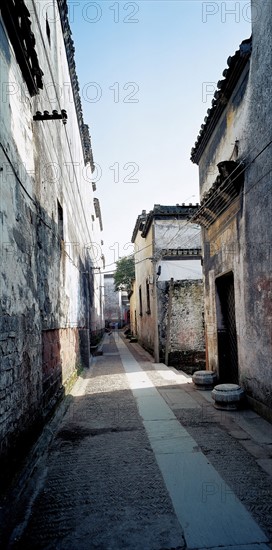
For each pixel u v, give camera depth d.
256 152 5.59
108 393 8.02
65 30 10.27
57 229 7.53
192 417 5.82
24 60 4.63
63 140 9.30
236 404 6.07
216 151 7.87
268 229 5.20
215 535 2.71
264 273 5.39
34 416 4.68
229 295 7.99
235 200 6.64
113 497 3.34
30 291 4.77
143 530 2.80
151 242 16.02
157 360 13.62
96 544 2.65
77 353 10.71
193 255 14.76
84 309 13.06
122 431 5.26
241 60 5.96
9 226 3.94
